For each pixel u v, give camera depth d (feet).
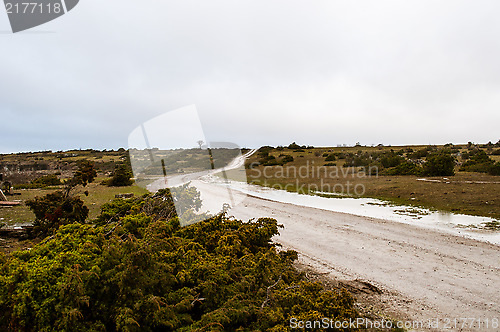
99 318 11.57
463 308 17.74
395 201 49.32
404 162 79.00
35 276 11.57
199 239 18.21
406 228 34.60
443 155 70.79
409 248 28.35
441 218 37.86
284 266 17.48
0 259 12.92
